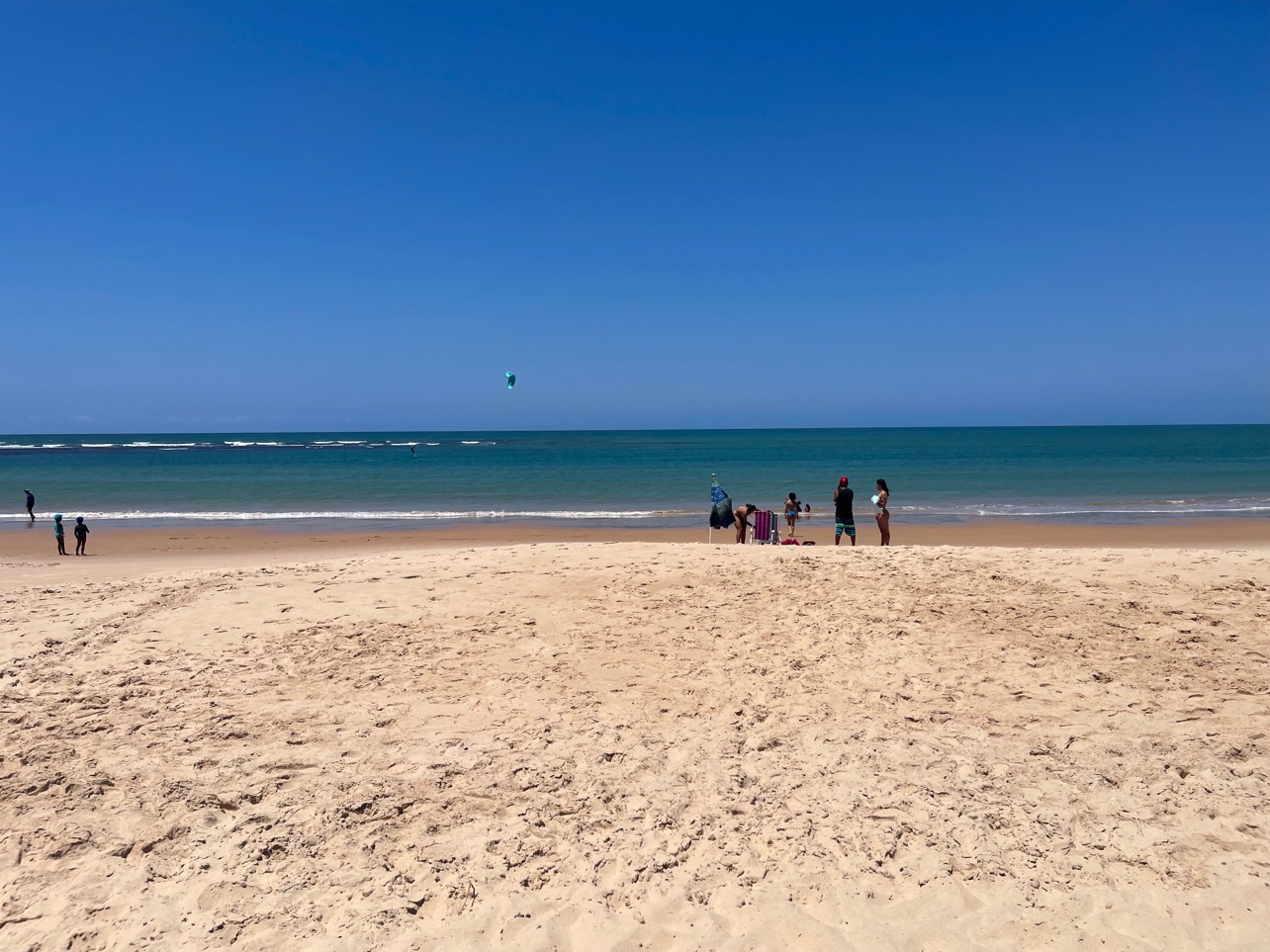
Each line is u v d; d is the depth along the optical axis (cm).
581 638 754
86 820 455
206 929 371
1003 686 646
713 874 419
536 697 631
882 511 1423
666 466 6091
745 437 19388
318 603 872
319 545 2112
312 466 6300
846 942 371
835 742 561
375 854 430
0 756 524
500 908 391
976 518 2583
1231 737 558
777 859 431
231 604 873
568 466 6184
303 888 402
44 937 364
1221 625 746
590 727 580
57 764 514
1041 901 400
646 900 400
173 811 465
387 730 573
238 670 683
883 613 797
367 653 720
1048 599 827
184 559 1814
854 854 434
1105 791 497
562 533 2323
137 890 399
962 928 381
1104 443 10900
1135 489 3609
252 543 2152
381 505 3241
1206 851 438
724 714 606
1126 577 893
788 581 907
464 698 629
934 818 468
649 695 638
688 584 905
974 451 8556
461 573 987
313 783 496
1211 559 991
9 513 2972
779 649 724
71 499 3519
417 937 370
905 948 369
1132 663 678
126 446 12556
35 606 898
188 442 15438
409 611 837
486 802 480
